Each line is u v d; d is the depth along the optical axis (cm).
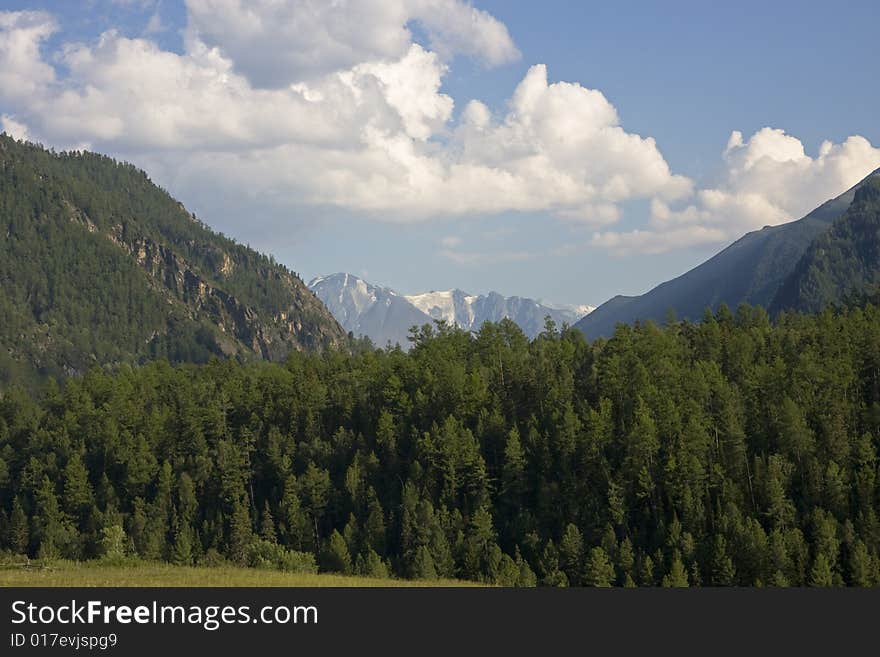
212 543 14488
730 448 13388
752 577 11281
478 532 12862
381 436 15400
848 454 13162
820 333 16588
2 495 17362
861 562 10925
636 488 13350
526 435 14788
